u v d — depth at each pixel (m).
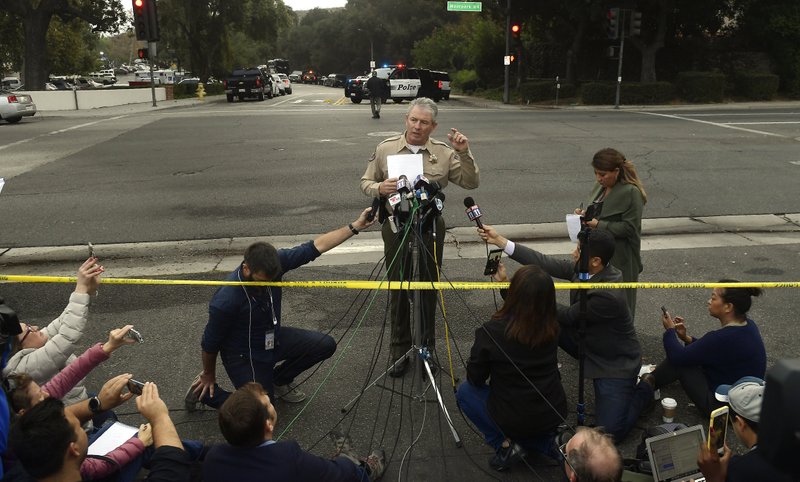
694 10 30.30
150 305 6.27
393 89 32.09
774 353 5.19
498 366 3.69
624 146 14.52
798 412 1.30
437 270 4.69
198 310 6.15
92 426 3.71
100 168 12.62
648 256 7.59
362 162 12.93
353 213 9.38
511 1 31.48
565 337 4.46
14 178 11.77
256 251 3.88
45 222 9.05
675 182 11.01
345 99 36.81
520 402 3.65
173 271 7.16
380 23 86.38
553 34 34.47
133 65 139.00
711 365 4.11
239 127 18.62
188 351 5.35
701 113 22.67
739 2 30.72
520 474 3.81
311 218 9.16
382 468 3.77
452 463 3.91
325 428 4.28
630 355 4.19
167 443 3.04
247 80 35.19
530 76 39.69
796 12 31.42
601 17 29.20
